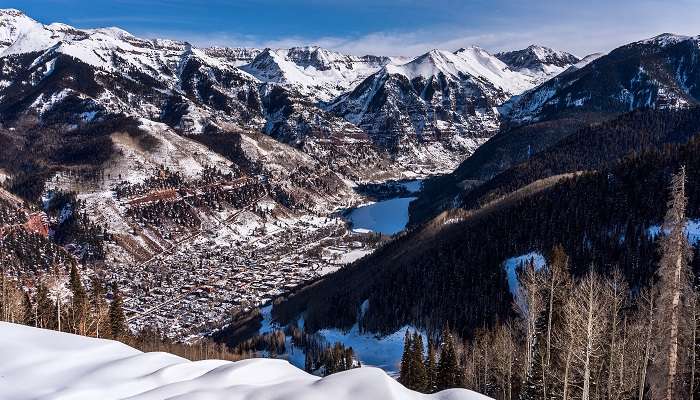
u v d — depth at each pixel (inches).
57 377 1053.2
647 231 3646.7
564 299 1935.3
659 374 1207.6
